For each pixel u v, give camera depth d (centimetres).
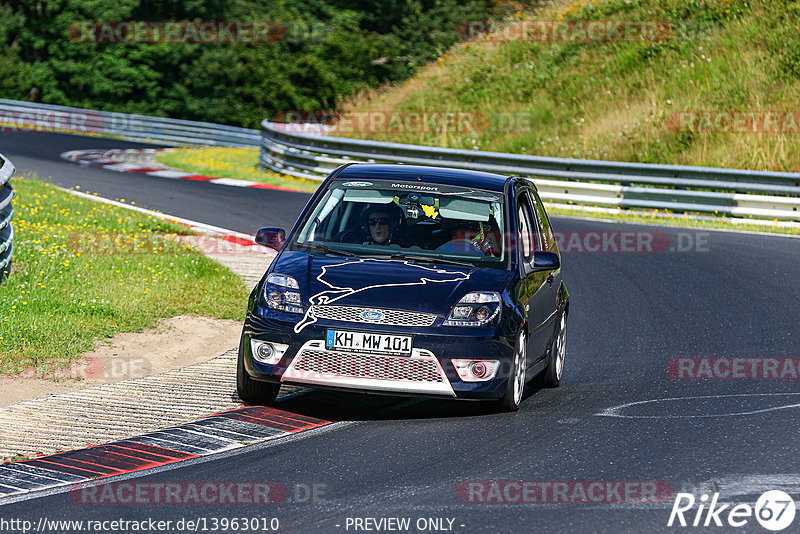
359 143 8788
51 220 5925
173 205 7256
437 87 11781
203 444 2419
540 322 2981
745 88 9625
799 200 6788
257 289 2756
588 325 4153
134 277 4509
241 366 2731
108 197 7494
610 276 5200
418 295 2647
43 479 2148
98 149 11944
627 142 9275
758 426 2589
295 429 2564
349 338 2578
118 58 16650
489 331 2611
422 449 2367
